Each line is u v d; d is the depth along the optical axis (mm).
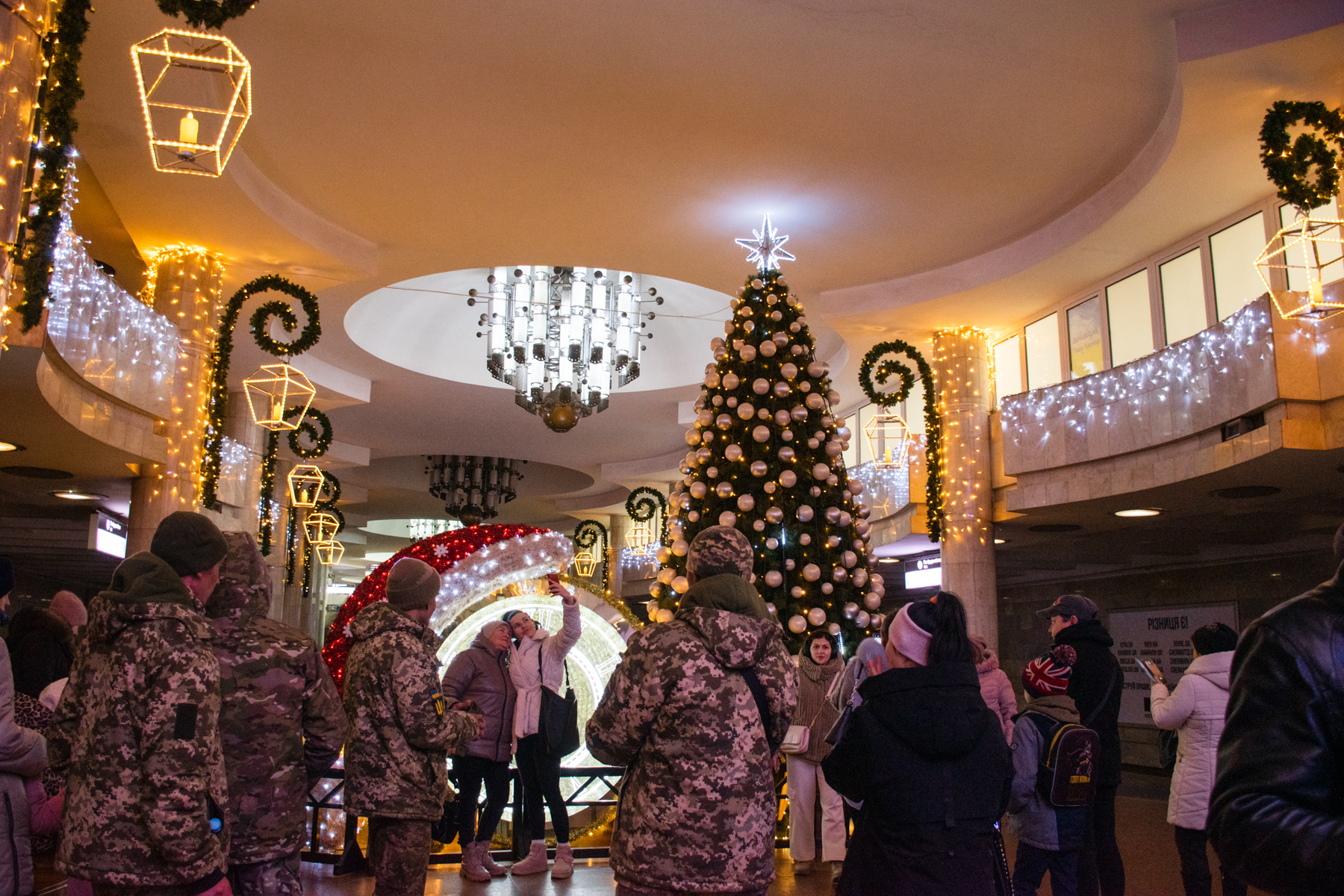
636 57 8531
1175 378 10508
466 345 19281
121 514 15391
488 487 26078
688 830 2941
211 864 2584
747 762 3018
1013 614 21797
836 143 9969
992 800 3023
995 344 14672
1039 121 9461
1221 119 8570
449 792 6707
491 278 15734
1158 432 10750
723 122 9594
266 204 10828
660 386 19797
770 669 3143
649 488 26234
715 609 3156
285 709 3109
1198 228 11000
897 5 7723
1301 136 6785
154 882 2588
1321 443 8688
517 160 10430
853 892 3021
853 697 4996
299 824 3121
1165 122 9211
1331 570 13953
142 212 10789
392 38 8305
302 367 16906
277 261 12102
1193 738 4844
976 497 13586
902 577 19984
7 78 4125
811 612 7309
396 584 4164
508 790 6969
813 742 6492
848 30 8078
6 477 12391
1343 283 8656
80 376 8961
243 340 15477
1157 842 8305
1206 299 10969
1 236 4062
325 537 22891
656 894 2941
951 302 13305
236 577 3135
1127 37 8094
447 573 6859
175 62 5617
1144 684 17172
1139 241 11375
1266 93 8133
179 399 11438
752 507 7562
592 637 8016
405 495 31531
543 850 6457
